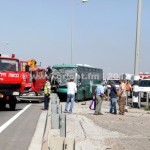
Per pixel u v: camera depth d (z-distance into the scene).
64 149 7.62
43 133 15.89
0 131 16.78
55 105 13.09
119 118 24.31
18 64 26.48
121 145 14.71
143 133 18.08
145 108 31.56
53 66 43.03
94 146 14.27
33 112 26.45
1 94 25.97
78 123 20.92
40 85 39.16
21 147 13.00
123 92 26.67
